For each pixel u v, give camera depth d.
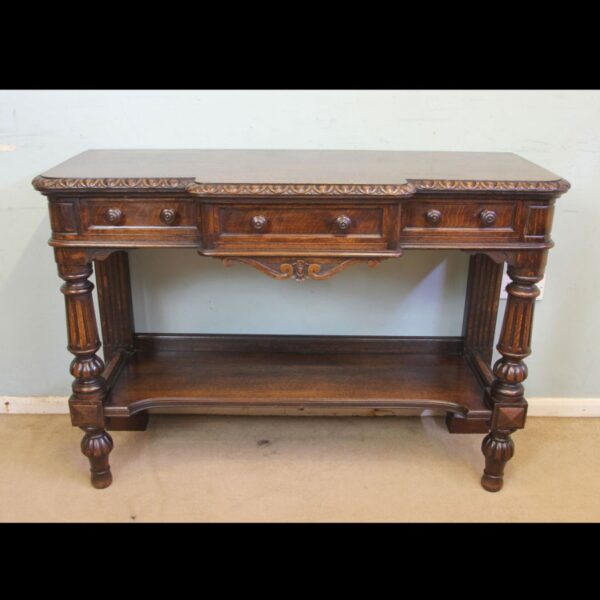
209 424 1.95
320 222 1.38
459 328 1.94
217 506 1.60
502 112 1.70
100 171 1.42
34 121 1.70
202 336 1.89
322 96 1.69
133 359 1.85
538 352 1.97
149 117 1.71
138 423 1.89
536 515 1.58
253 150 1.71
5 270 1.85
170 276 1.88
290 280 1.89
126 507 1.60
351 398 1.65
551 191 1.36
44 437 1.89
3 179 1.75
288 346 1.90
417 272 1.88
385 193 1.32
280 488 1.67
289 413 1.99
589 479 1.72
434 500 1.63
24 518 1.56
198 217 1.39
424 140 1.74
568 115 1.70
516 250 1.43
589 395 1.98
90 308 1.51
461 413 1.63
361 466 1.77
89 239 1.41
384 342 1.90
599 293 1.88
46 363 1.97
